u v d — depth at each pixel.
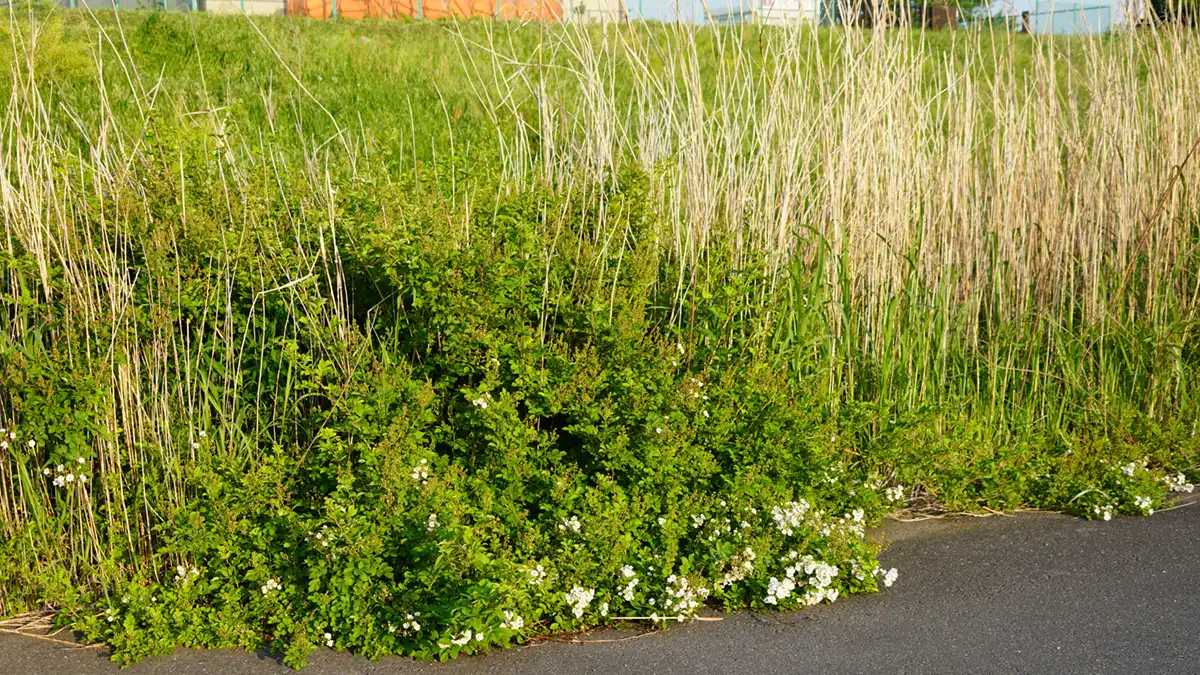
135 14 11.07
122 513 3.91
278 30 11.48
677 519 4.09
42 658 3.49
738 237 5.16
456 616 3.42
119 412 4.06
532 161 5.63
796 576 3.94
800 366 5.01
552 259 4.57
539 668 3.43
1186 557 4.36
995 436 5.57
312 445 4.16
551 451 4.15
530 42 10.48
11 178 4.46
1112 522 4.82
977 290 5.80
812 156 5.71
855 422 4.91
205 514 3.80
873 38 5.68
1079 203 6.23
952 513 4.95
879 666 3.42
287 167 5.19
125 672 3.39
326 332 4.29
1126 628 3.68
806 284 5.31
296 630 3.54
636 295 4.66
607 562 3.80
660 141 5.42
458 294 4.20
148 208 4.33
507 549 3.87
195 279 4.23
